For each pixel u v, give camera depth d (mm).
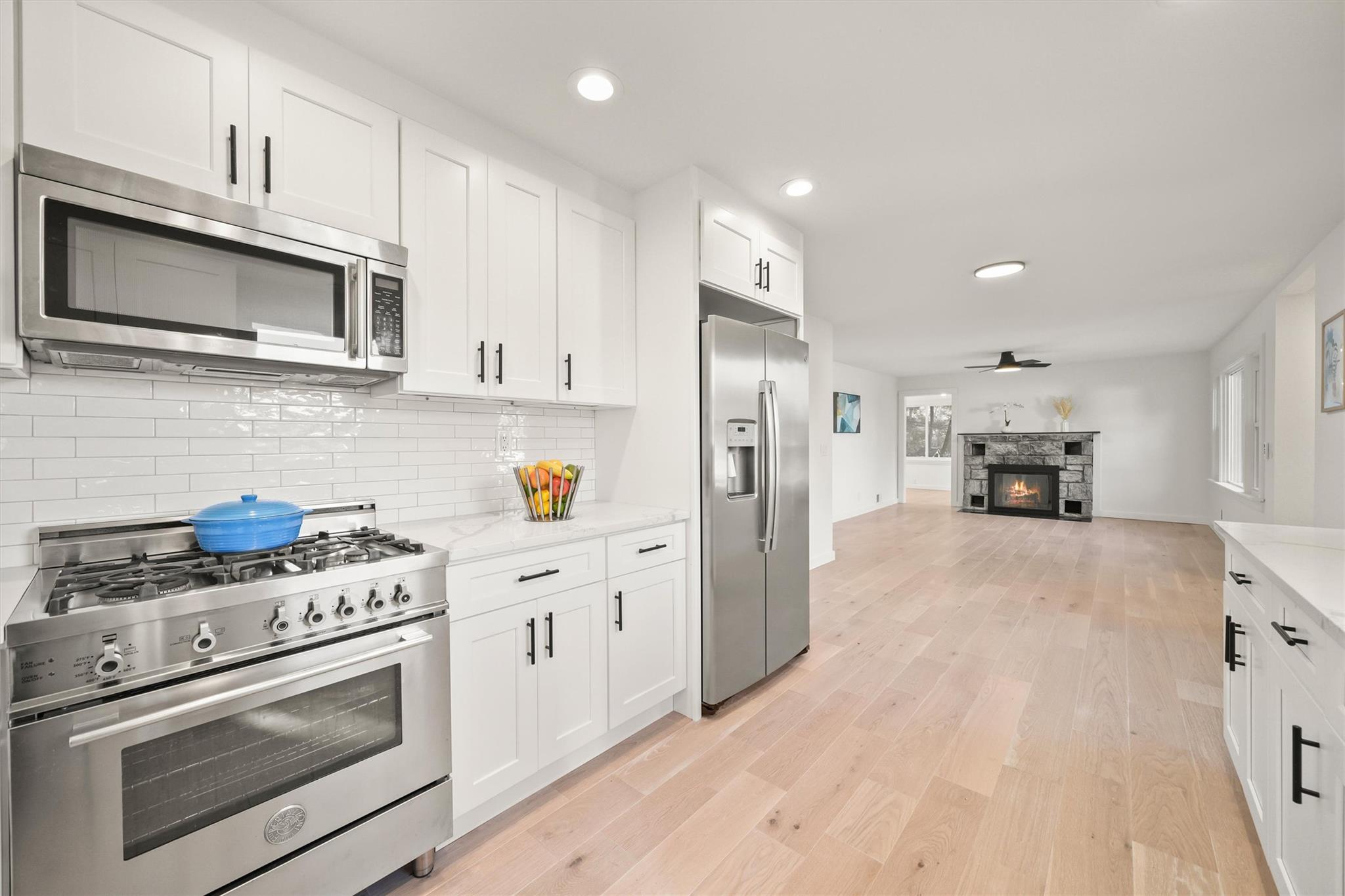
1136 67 1787
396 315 1687
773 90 1921
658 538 2287
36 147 1140
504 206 2031
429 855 1531
